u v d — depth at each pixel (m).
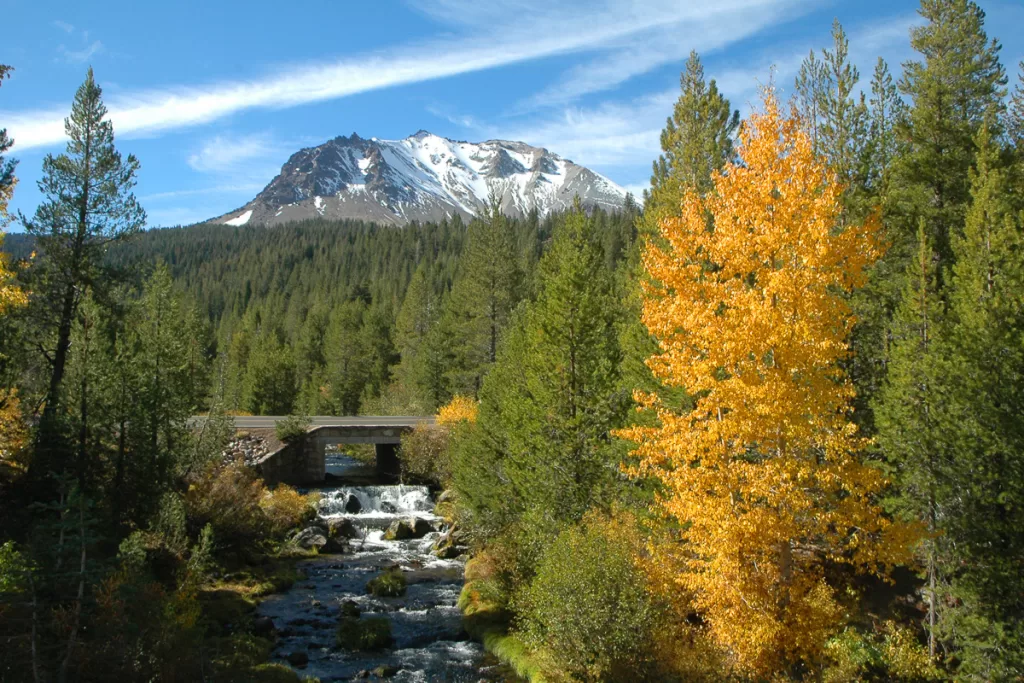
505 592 20.06
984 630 13.43
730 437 12.05
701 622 15.64
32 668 11.69
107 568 13.50
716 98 27.94
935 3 25.52
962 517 14.09
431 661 17.83
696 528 12.41
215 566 23.84
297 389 74.62
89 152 28.34
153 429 24.50
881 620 15.92
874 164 23.78
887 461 16.92
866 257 11.61
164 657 13.55
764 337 11.16
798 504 11.36
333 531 31.53
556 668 14.90
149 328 31.73
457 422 36.16
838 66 23.53
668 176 30.08
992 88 24.66
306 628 20.14
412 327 79.19
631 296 26.80
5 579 11.54
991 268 17.00
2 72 14.60
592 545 14.82
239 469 32.84
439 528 32.88
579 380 20.03
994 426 14.02
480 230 49.69
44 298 26.77
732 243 11.91
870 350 20.25
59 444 21.55
